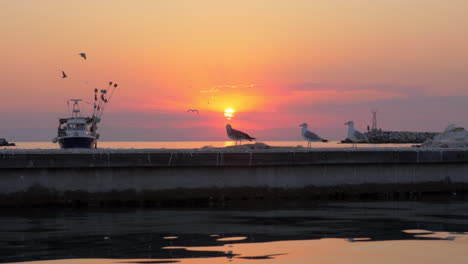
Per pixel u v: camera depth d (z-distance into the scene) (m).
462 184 25.67
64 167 20.59
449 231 15.14
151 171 21.64
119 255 12.11
